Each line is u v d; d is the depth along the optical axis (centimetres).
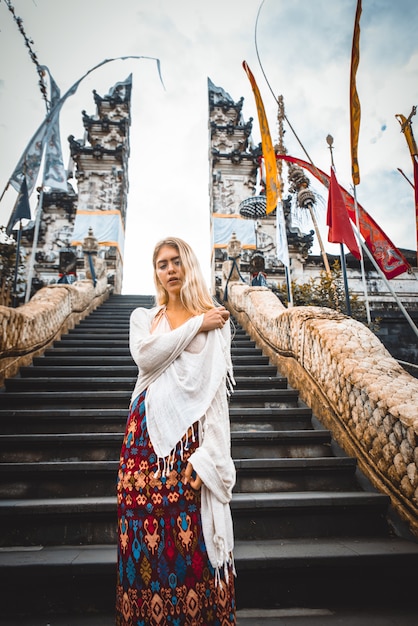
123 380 497
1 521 270
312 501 282
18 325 536
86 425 402
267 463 329
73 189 1588
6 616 217
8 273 996
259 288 794
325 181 600
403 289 1232
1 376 486
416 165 453
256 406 470
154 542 129
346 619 211
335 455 364
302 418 426
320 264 1516
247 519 281
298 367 485
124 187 1675
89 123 1691
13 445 355
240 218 1598
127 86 1850
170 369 148
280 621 208
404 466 274
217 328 156
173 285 169
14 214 629
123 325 855
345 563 233
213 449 136
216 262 1541
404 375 333
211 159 1706
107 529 273
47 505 271
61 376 537
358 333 404
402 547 249
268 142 666
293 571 231
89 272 1110
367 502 285
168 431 138
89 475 318
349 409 347
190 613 124
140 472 137
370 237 602
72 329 793
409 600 232
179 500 132
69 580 223
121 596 131
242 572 229
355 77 447
